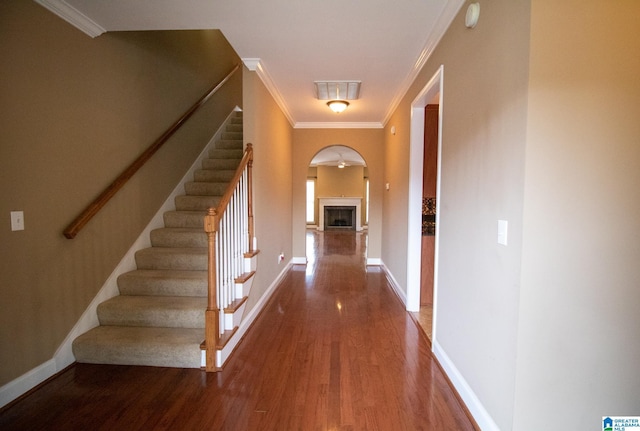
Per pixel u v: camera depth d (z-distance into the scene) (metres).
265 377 2.18
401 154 3.88
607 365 1.37
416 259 3.41
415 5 2.09
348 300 3.82
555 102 1.30
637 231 1.33
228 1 2.05
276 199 4.21
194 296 2.72
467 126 1.89
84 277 2.41
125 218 2.86
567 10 1.28
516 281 1.38
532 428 1.40
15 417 1.77
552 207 1.33
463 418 1.79
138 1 2.03
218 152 4.52
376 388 2.06
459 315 2.00
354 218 12.22
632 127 1.31
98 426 1.71
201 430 1.69
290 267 5.46
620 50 1.29
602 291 1.35
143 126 3.09
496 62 1.55
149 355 2.29
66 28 2.17
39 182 2.02
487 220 1.64
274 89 3.76
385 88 3.69
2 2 1.76
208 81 4.63
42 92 2.01
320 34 2.49
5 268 1.84
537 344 1.37
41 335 2.07
